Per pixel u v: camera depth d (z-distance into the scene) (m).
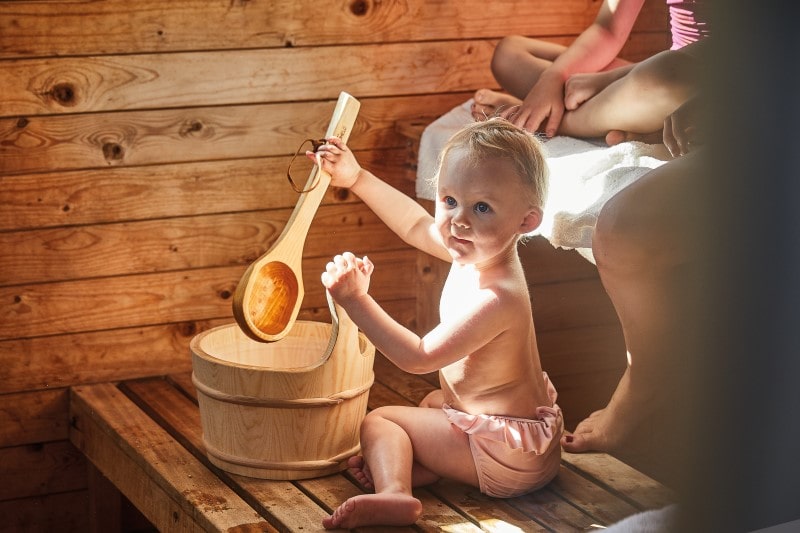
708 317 0.80
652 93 1.79
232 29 2.10
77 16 1.99
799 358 0.78
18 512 2.12
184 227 2.14
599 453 1.70
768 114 0.75
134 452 1.77
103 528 2.12
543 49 2.23
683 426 0.84
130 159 2.08
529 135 1.52
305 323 1.81
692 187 1.54
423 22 2.25
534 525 1.46
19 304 2.05
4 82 1.97
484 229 1.48
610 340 2.45
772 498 0.82
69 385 2.11
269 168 2.18
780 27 0.74
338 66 2.20
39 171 2.02
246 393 1.56
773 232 0.77
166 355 2.18
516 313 1.49
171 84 2.08
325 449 1.61
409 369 1.48
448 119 2.16
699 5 1.76
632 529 1.30
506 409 1.52
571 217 1.72
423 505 1.52
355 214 2.26
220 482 1.61
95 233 2.08
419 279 2.31
